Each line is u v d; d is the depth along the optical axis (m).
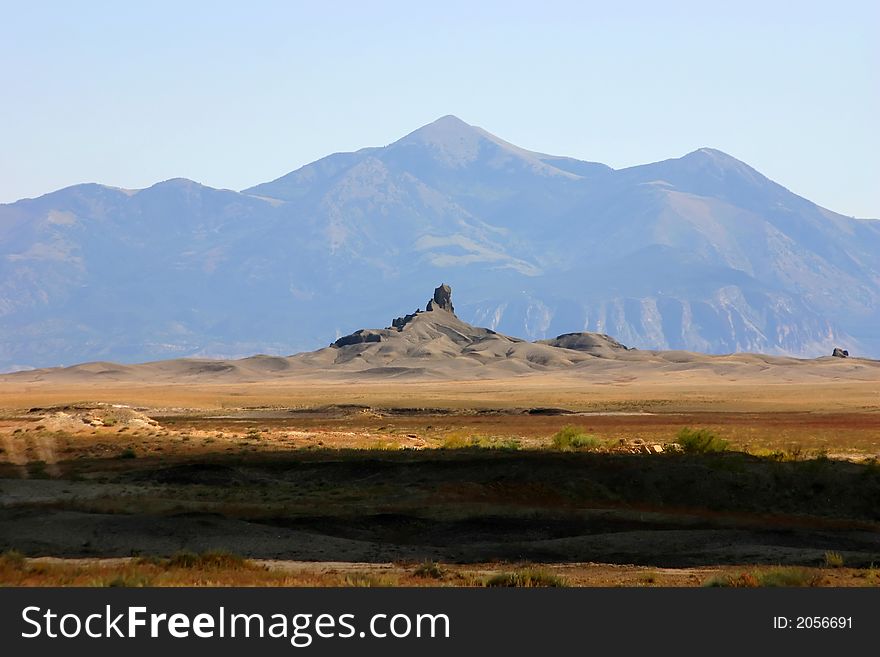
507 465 133.62
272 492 130.00
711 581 70.00
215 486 136.50
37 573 70.81
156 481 140.12
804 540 96.06
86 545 88.00
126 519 96.44
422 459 155.88
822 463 133.38
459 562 83.25
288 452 189.12
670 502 118.62
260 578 70.50
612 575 76.12
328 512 108.75
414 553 87.25
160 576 68.31
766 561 84.38
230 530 93.56
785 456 164.50
